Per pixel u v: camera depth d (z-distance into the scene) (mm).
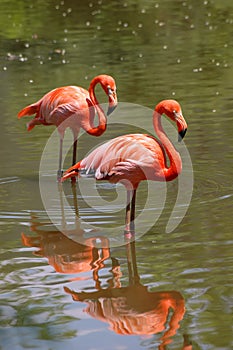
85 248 8461
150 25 25625
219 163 11547
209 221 9062
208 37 23156
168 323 6516
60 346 6156
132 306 6859
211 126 13633
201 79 17609
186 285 7270
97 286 7367
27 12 28875
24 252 8383
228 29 24312
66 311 6828
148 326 6484
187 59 20109
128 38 23469
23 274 7746
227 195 10039
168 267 7758
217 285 7238
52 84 17734
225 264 7738
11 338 6352
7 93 17078
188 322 6504
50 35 24484
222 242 8359
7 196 10539
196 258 7945
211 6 28953
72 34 24484
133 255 8164
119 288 7285
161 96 16062
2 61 20984
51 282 7508
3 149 12938
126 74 18438
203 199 9945
